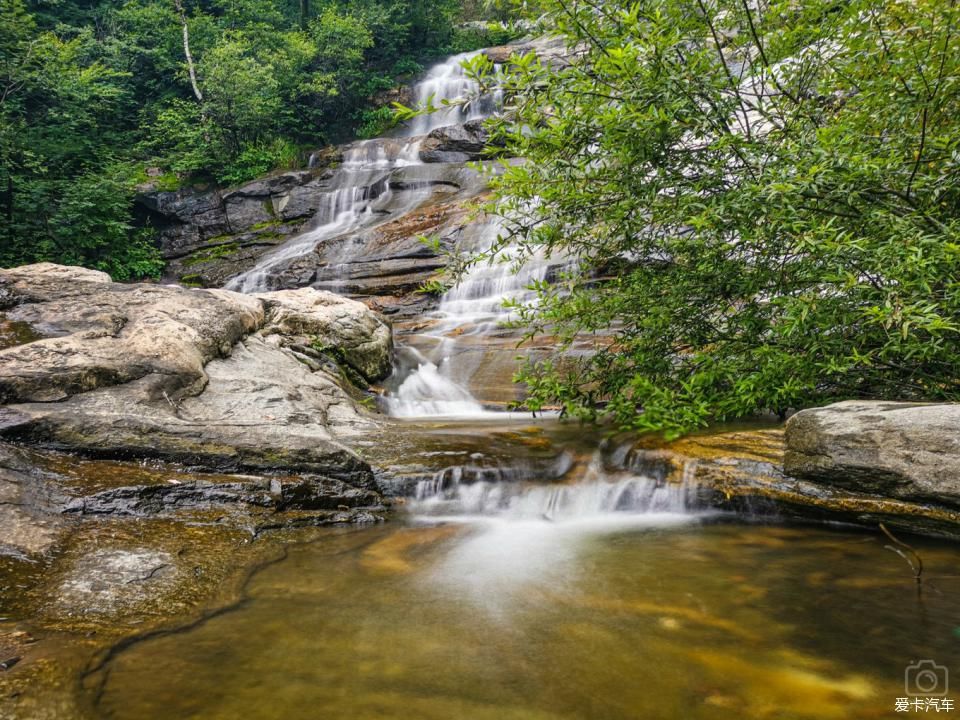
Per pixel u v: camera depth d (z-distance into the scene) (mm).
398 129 26031
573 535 3506
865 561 2900
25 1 25281
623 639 2166
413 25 30547
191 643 2092
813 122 3986
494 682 1870
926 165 3473
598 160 4039
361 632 2215
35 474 3197
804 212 3402
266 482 3654
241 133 23656
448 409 7348
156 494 3289
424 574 2850
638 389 4227
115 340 4840
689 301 4410
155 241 20312
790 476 3631
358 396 7254
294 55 26219
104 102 21562
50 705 1669
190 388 4809
